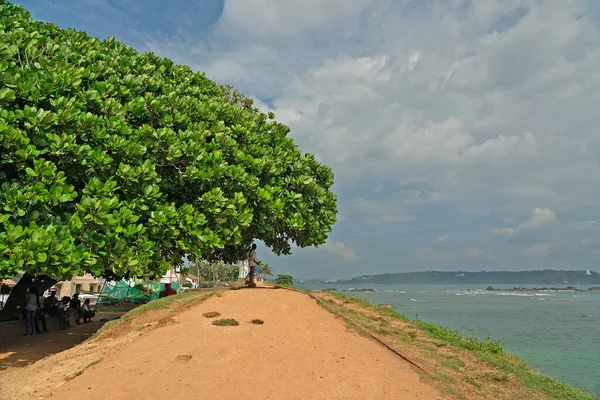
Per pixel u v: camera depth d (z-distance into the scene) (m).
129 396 6.28
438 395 6.58
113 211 10.55
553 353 21.56
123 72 14.77
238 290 13.32
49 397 6.64
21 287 16.23
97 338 10.62
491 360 10.41
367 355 8.03
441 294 123.25
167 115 13.43
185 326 9.31
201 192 13.32
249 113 17.95
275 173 15.52
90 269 10.05
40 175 9.69
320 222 16.94
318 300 12.65
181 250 12.53
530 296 111.56
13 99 10.13
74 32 15.64
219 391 6.26
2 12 13.47
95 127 11.09
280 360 7.39
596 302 79.00
